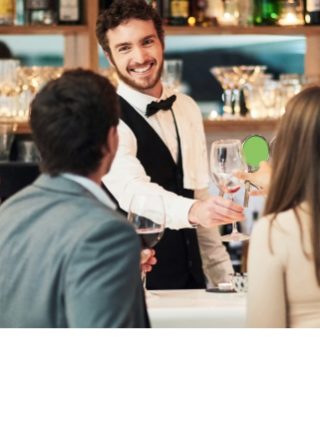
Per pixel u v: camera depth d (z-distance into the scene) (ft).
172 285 12.73
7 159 16.90
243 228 17.83
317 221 8.40
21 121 17.28
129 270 7.07
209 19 17.84
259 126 17.98
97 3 17.88
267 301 8.50
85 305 6.97
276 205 8.59
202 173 13.41
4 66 17.22
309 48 18.85
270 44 19.01
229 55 19.01
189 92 19.01
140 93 12.87
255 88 17.70
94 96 7.47
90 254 7.02
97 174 7.59
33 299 7.22
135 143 12.80
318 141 8.44
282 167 8.54
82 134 7.40
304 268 8.44
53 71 17.12
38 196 7.46
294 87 17.54
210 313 9.89
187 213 11.32
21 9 18.02
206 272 13.11
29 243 7.31
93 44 17.98
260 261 8.51
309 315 8.54
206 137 18.57
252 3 18.07
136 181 12.22
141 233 10.03
